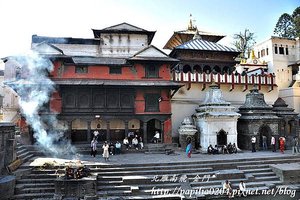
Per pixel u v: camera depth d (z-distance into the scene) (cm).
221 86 3198
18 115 2588
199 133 2705
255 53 4094
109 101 2575
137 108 2628
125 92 2619
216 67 3269
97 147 2394
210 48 3181
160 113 2659
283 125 2894
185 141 2619
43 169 1661
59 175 1549
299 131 3014
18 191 1445
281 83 3619
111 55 3231
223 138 2631
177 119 2986
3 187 1345
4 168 1536
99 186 1523
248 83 3219
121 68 2688
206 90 3112
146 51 2714
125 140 2500
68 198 1390
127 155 2277
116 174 1661
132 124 2794
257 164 1955
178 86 2620
